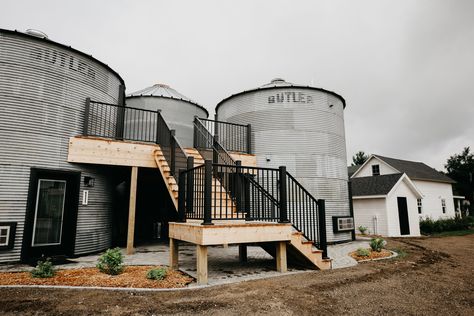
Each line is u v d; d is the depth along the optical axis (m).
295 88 11.46
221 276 5.39
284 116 11.24
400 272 6.03
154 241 11.45
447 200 23.92
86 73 8.40
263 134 11.24
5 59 7.04
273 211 5.92
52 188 7.63
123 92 10.02
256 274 5.59
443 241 13.03
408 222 17.05
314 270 6.04
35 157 7.14
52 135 7.46
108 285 4.65
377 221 16.44
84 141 7.88
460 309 3.87
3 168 6.72
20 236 6.74
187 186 5.98
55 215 7.61
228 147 12.17
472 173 35.50
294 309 3.65
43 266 5.24
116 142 8.25
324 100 11.71
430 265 6.99
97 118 8.62
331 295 4.27
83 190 8.02
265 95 11.57
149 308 3.64
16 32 7.14
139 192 13.27
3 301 3.89
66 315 3.43
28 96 7.20
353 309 3.75
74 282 4.80
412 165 25.19
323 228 6.39
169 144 7.97
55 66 7.71
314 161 11.07
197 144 9.96
